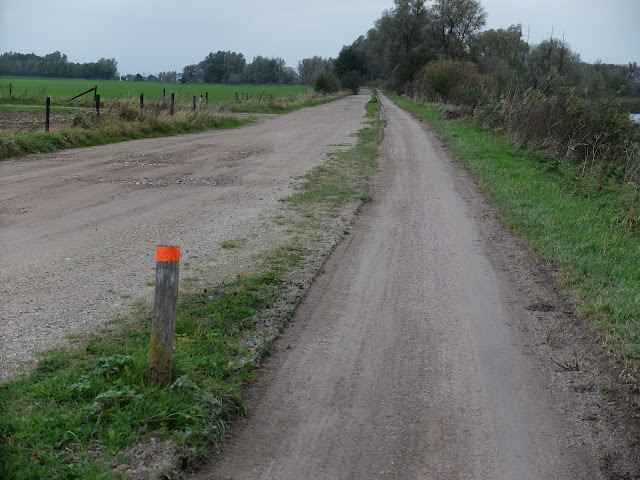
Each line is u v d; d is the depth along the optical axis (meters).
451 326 6.07
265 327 5.75
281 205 11.72
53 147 18.88
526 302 6.83
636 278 7.62
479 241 9.52
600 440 4.12
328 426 4.19
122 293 6.53
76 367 4.57
